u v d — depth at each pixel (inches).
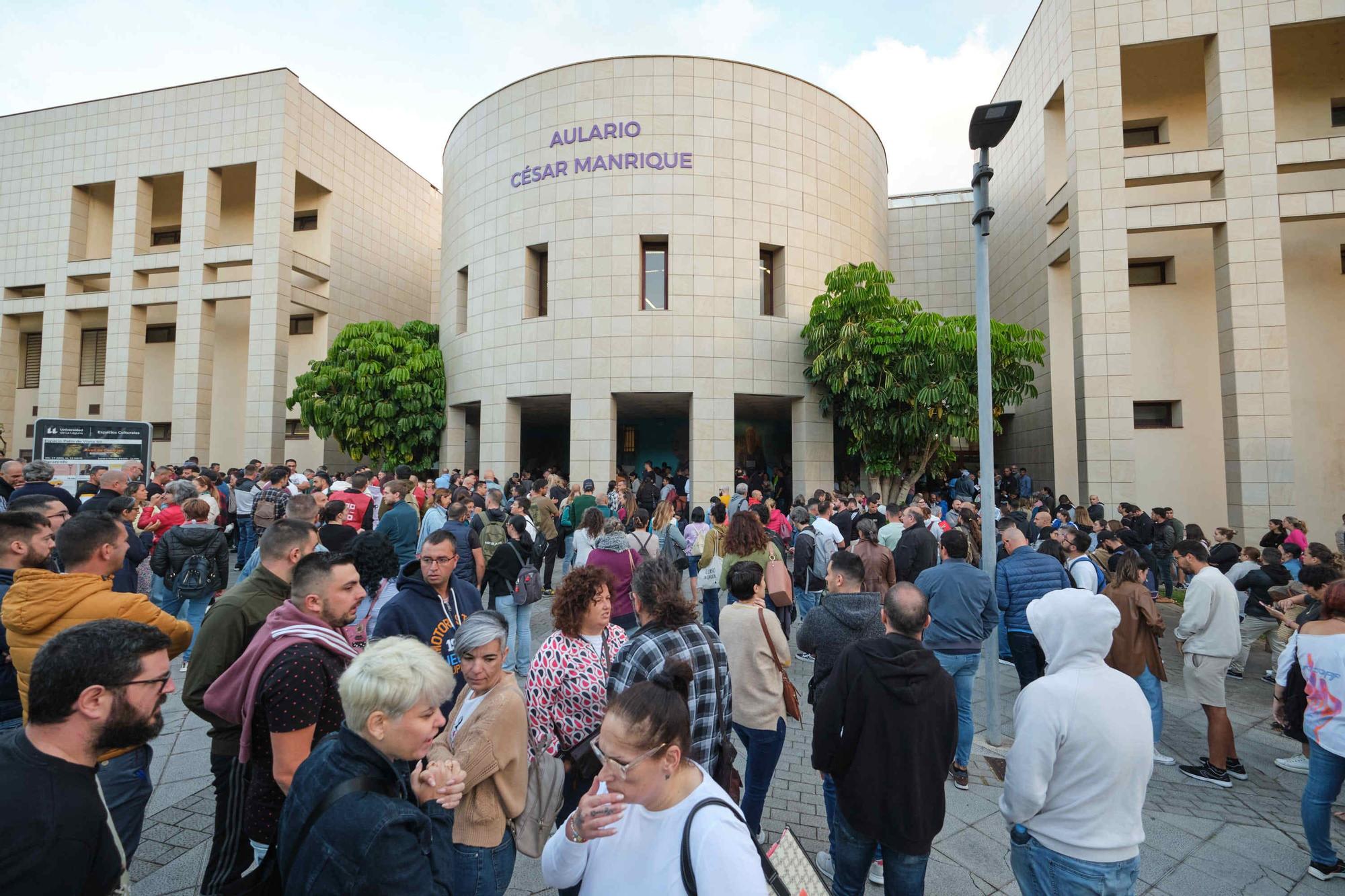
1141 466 674.2
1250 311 596.4
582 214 716.0
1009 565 227.6
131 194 942.4
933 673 113.3
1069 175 659.4
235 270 952.3
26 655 110.4
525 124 743.1
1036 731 96.9
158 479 529.3
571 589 125.7
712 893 62.8
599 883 71.4
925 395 601.3
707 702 117.3
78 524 125.6
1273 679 291.4
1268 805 183.9
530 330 729.0
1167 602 460.8
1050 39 711.1
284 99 903.1
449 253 854.5
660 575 124.4
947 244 1062.4
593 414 705.0
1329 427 631.8
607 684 120.4
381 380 768.9
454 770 78.2
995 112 224.8
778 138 735.7
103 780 106.0
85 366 989.8
